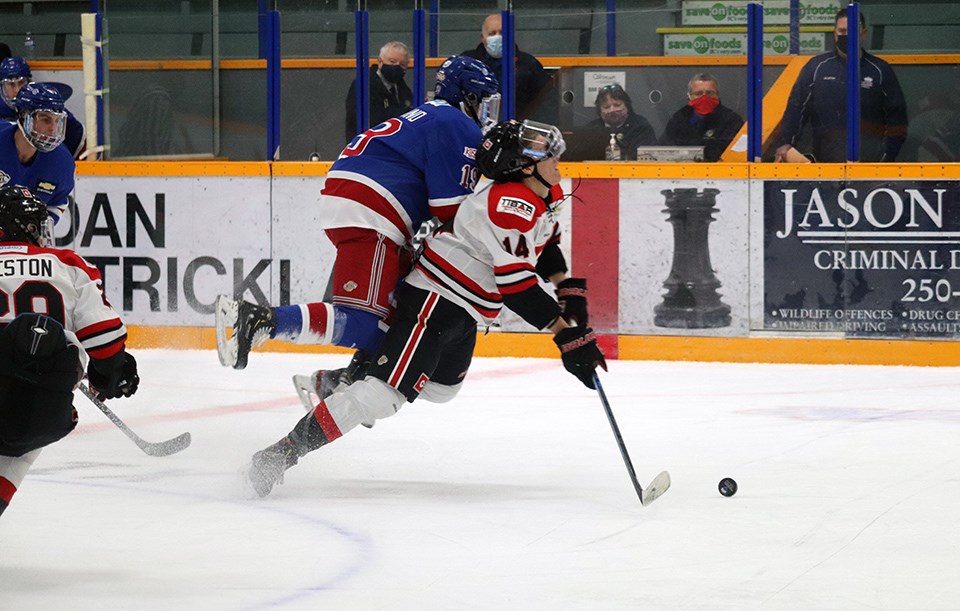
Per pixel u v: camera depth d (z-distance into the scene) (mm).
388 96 16438
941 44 15438
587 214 16078
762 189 15711
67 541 6203
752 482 8031
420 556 5914
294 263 16594
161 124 17016
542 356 16250
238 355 7703
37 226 5883
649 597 5184
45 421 5504
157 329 17000
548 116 16141
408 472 8445
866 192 15516
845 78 15562
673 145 15953
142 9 16891
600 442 9789
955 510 7094
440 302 7777
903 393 12938
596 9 15938
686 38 15797
